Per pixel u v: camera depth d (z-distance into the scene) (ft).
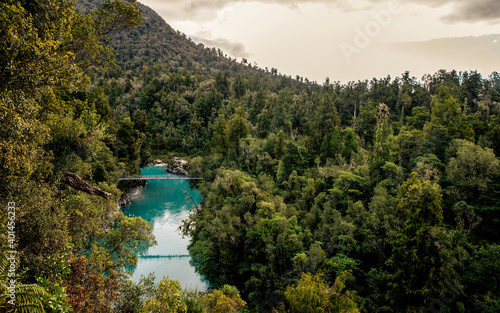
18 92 37.04
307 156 191.62
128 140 232.53
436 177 115.14
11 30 35.37
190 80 473.26
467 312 80.79
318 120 254.88
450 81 304.09
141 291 60.95
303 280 83.97
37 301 28.91
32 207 41.06
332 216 120.26
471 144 123.65
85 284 47.75
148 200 221.87
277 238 110.01
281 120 299.99
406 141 161.58
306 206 139.33
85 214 58.29
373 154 151.94
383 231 105.40
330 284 94.22
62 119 73.67
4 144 33.37
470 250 92.89
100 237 69.77
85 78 56.29
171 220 184.75
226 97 455.22
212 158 250.98
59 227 44.88
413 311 79.25
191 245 147.84
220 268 127.03
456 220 105.70
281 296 103.09
